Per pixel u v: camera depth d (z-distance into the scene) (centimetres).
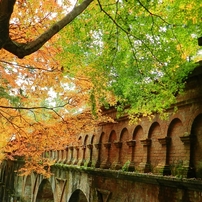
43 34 423
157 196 1028
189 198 873
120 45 826
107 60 838
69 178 2086
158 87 845
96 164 1608
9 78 933
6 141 1201
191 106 911
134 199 1177
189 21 810
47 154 2658
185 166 893
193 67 809
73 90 1017
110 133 1512
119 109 1078
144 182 1105
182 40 838
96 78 849
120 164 1359
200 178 844
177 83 833
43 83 949
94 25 795
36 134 1088
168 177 921
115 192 1362
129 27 798
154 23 800
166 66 821
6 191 3931
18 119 1052
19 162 3522
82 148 1902
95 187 1616
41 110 1099
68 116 1144
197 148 883
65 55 826
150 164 1112
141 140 1170
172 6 792
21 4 764
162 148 1041
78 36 806
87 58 844
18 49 404
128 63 849
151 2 765
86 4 462
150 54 817
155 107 891
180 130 962
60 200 2214
